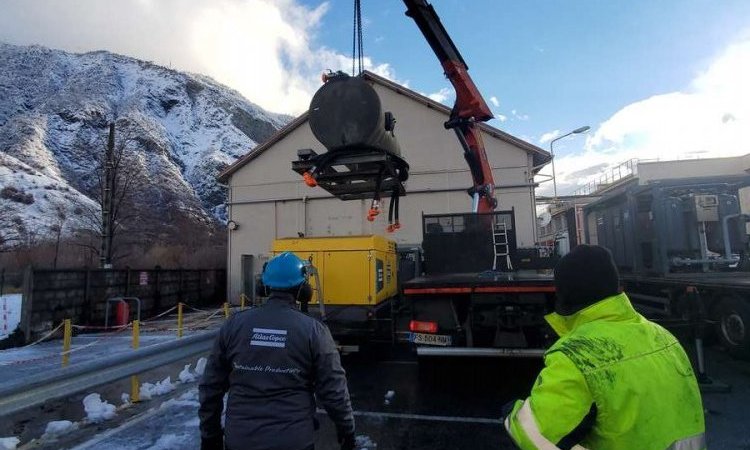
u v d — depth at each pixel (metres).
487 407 5.37
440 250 9.04
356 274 7.95
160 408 5.36
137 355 4.86
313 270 7.34
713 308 7.40
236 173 20.48
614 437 1.35
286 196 19.78
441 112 18.77
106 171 18.75
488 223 9.01
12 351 10.14
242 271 19.14
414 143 18.77
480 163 9.34
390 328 8.02
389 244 9.38
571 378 1.38
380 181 5.51
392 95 19.16
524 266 9.36
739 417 4.75
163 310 17.62
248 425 2.03
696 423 1.45
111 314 14.27
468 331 6.16
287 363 2.10
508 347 5.98
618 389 1.35
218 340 2.25
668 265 8.48
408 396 5.86
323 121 5.32
